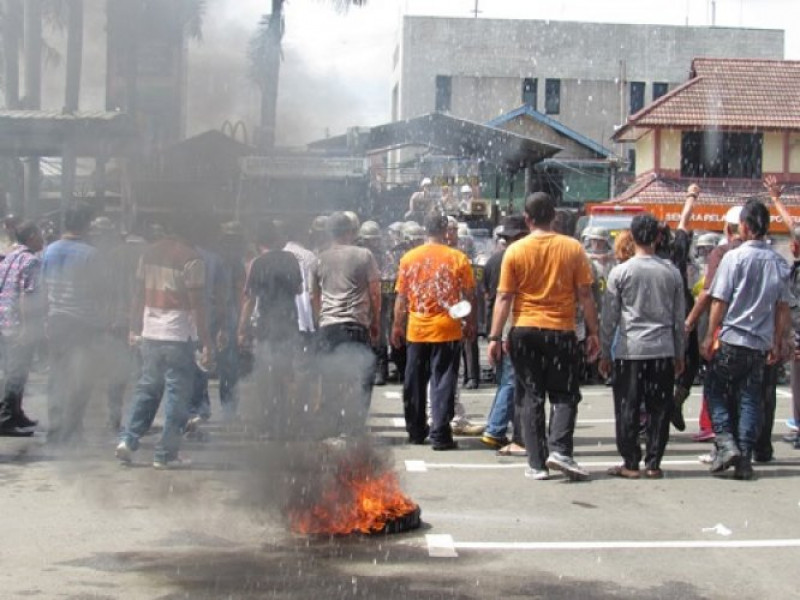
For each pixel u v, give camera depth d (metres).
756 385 6.90
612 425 9.07
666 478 6.93
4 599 4.36
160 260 6.96
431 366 7.94
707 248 11.68
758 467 7.32
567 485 6.71
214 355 8.18
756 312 6.83
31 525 5.53
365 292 7.97
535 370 6.84
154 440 8.05
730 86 31.27
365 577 4.71
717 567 4.97
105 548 5.11
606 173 32.56
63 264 7.67
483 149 18.27
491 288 8.88
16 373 8.29
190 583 4.59
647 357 6.77
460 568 4.89
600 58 45.44
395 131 18.02
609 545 5.32
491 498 6.33
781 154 30.36
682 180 30.36
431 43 44.28
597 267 9.90
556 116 45.25
